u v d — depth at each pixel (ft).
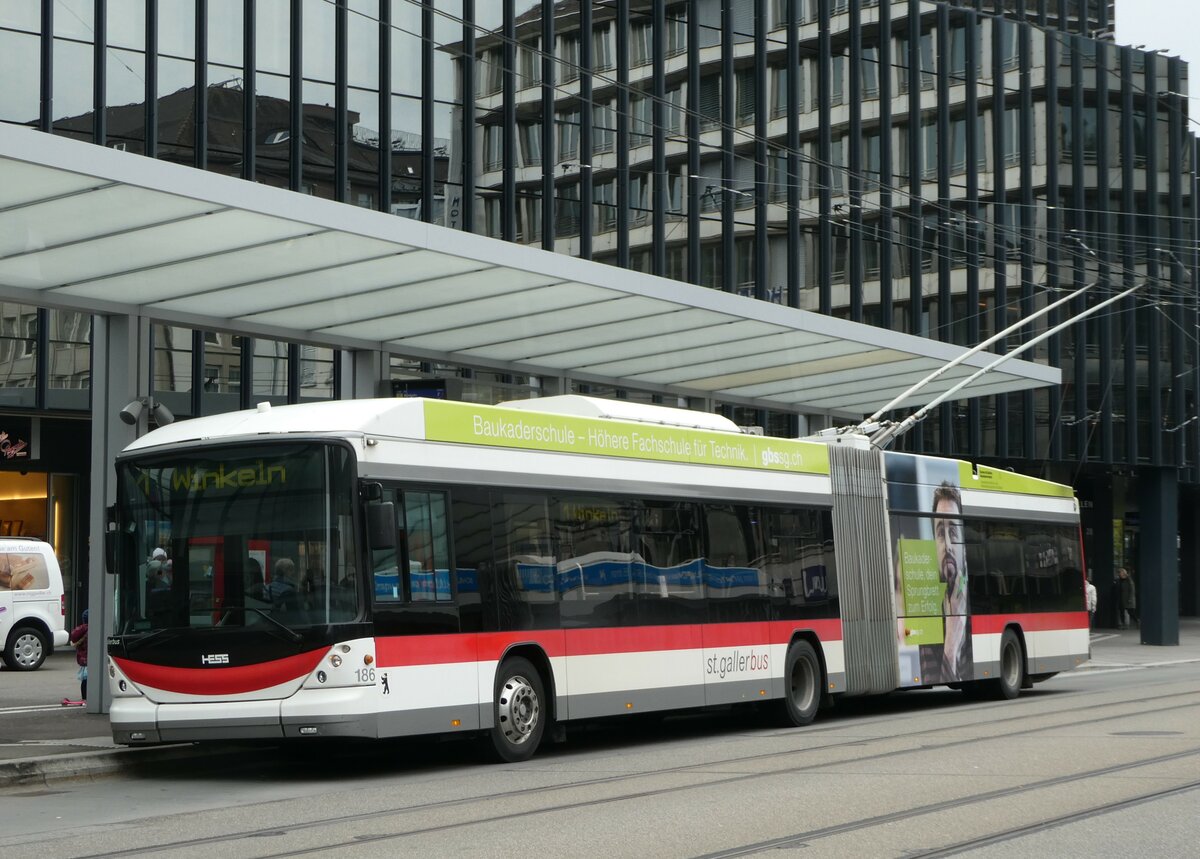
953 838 28.45
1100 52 140.97
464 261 51.37
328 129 96.32
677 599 51.26
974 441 132.26
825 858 26.32
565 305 59.26
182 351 97.35
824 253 122.21
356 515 40.29
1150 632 132.57
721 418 57.82
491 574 44.11
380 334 62.59
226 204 43.75
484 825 31.09
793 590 57.21
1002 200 134.82
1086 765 40.24
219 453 41.88
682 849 27.43
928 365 78.28
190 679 40.47
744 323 64.03
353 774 42.68
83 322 100.73
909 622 63.87
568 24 106.83
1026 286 135.95
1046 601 74.74
